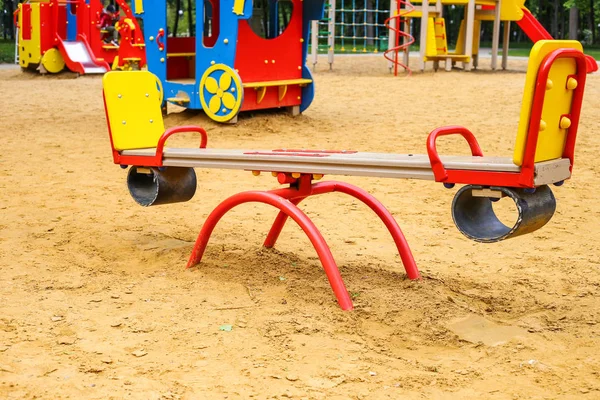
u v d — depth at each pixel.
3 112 14.31
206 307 4.59
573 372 3.77
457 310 4.59
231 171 9.05
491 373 3.76
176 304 4.63
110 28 23.05
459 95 17.73
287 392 3.47
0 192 7.82
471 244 6.14
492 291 5.02
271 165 4.96
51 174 8.77
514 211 7.26
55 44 22.28
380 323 4.41
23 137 11.43
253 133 11.91
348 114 14.41
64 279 5.09
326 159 4.70
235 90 12.23
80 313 4.46
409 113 14.60
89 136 11.62
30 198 7.58
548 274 5.38
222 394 3.45
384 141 11.21
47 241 6.04
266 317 4.43
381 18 59.12
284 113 13.76
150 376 3.63
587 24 61.84
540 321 4.50
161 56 13.01
